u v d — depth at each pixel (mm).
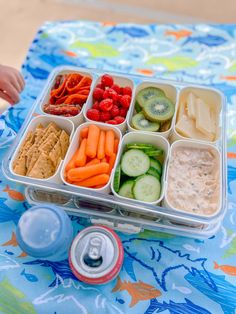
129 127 915
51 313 673
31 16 2094
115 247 702
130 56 1152
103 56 1148
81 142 877
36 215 697
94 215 796
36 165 797
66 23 1237
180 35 1208
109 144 855
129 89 979
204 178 832
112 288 706
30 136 868
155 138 878
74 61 1132
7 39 1957
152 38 1202
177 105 958
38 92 1053
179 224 779
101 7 2186
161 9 2184
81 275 679
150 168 837
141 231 791
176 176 826
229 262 750
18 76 1000
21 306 679
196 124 914
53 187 775
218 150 851
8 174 791
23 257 741
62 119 898
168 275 729
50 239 676
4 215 806
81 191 773
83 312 675
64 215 713
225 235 789
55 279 713
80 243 704
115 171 809
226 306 690
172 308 685
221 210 746
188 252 763
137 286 711
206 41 1192
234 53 1162
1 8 2127
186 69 1123
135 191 788
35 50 1155
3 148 931
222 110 942
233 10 2172
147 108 941
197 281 721
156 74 1107
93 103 983
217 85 1085
